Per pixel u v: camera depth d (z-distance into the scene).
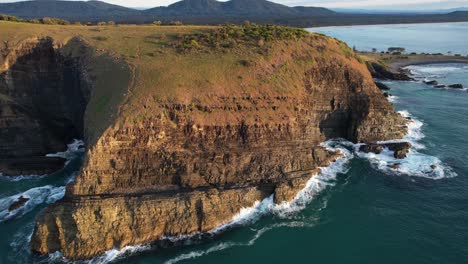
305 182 52.28
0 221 45.50
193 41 64.50
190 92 51.41
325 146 63.34
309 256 40.31
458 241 41.69
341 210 48.19
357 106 66.19
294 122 55.91
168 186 45.62
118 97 49.62
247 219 46.12
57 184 53.84
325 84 64.94
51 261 39.19
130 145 44.91
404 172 57.38
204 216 43.25
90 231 40.06
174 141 47.19
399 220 45.97
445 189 52.69
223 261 39.47
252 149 50.97
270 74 59.31
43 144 61.81
